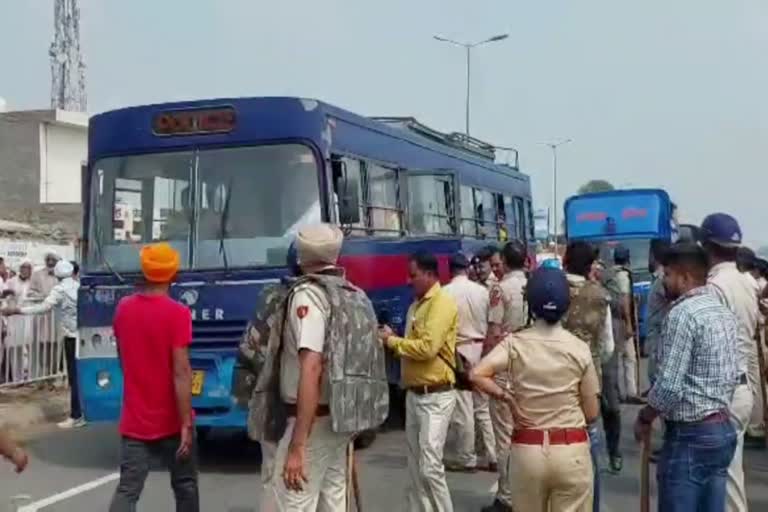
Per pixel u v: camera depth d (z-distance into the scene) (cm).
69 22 4266
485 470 992
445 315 711
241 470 1016
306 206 995
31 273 1565
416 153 1356
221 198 1005
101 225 1034
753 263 960
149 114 1030
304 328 520
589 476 529
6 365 1435
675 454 541
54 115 3139
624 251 1412
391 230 1220
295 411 533
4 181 3166
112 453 1119
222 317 973
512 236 1981
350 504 745
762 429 1045
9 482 964
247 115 1010
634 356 1462
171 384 652
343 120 1076
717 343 533
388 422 1323
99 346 1014
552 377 521
